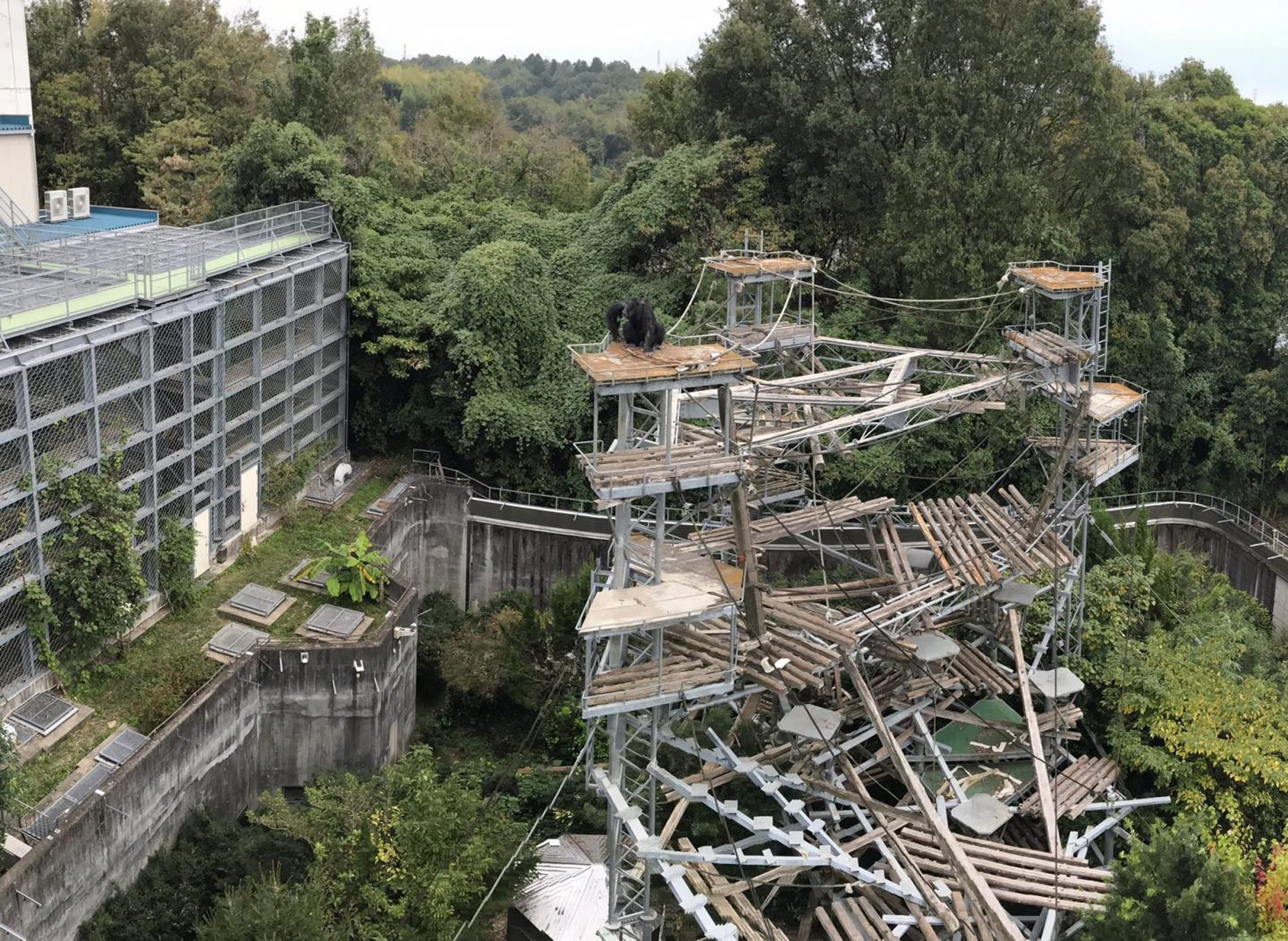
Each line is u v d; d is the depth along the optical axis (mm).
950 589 40344
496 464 56500
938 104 56344
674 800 37719
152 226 52938
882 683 41656
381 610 44688
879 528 50781
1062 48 55812
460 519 53562
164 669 38688
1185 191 66750
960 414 51062
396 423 57344
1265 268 68750
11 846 30875
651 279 62344
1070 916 34250
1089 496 47062
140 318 40094
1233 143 71000
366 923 32656
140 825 33969
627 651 36125
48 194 52250
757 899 37469
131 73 71938
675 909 37625
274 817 36406
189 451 43125
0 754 30969
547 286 59594
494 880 34062
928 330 57438
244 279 46000
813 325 46000
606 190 71688
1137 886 29250
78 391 37844
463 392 56312
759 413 45625
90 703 37781
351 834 34406
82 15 77500
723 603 32531
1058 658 43469
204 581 44375
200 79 70750
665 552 36188
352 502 52812
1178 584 50812
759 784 35438
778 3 63094
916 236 56594
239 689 39062
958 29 56719
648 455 33688
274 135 54844
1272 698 41125
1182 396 63938
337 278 54438
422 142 77875
